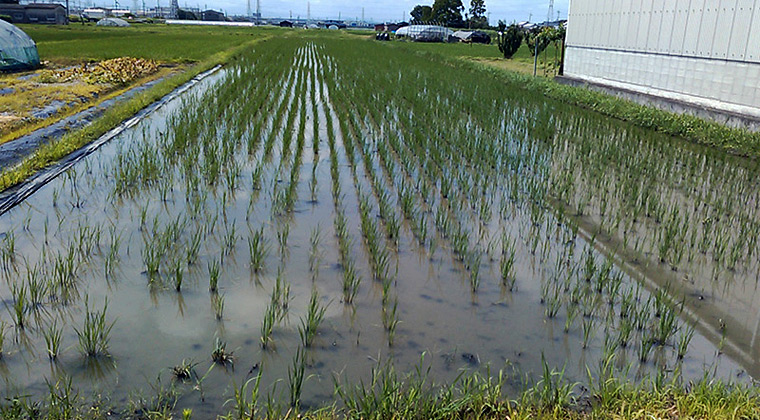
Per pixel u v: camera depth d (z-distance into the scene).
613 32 17.36
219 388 3.83
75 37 46.44
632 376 4.05
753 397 3.73
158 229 6.56
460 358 4.24
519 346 4.42
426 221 6.99
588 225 7.01
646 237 6.68
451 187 8.33
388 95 16.39
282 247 6.16
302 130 11.27
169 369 4.03
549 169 9.23
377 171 9.16
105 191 7.93
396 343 4.42
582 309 5.03
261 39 54.44
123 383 3.86
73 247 5.94
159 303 4.96
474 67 25.67
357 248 6.22
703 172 8.98
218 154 9.68
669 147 10.51
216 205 7.47
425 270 5.76
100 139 10.80
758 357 4.35
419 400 3.67
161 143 10.51
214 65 25.14
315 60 29.84
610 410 3.56
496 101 15.41
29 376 3.91
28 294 5.03
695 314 4.99
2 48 20.61
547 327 4.71
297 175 8.69
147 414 3.51
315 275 5.57
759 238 6.66
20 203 7.37
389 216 7.12
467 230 6.80
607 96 15.68
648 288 5.45
